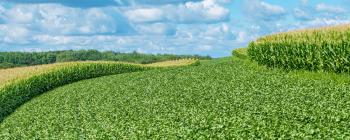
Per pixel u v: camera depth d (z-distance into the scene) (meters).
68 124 20.86
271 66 37.22
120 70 55.28
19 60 120.12
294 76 29.91
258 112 17.78
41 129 20.77
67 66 47.66
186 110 20.22
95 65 51.34
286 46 34.22
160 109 21.34
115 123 19.25
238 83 28.09
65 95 32.06
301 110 17.45
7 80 36.16
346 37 28.55
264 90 24.14
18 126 22.66
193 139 14.47
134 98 26.09
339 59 28.28
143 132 16.42
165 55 124.56
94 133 17.73
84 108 24.81
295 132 13.63
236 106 19.84
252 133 13.99
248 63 42.88
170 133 15.55
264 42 37.91
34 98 34.72
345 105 17.97
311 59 31.16
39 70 43.47
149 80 35.75
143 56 127.44
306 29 38.44
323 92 21.75
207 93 24.92
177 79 34.41
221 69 39.81
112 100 26.50
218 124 16.00
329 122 15.10
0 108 28.97
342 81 25.30
